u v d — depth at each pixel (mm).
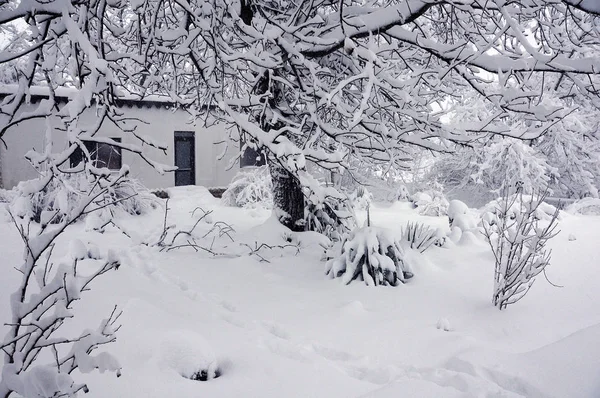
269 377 3350
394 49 6301
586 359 3746
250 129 5715
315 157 5934
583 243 8555
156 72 6273
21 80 4316
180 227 10297
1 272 5727
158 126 16484
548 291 6152
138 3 4570
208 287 6121
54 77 5305
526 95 5641
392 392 3045
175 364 3322
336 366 3863
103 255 6785
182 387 3070
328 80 8422
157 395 2949
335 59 8125
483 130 6594
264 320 5004
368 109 7246
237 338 4105
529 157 15734
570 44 5773
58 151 14391
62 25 4504
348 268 6504
